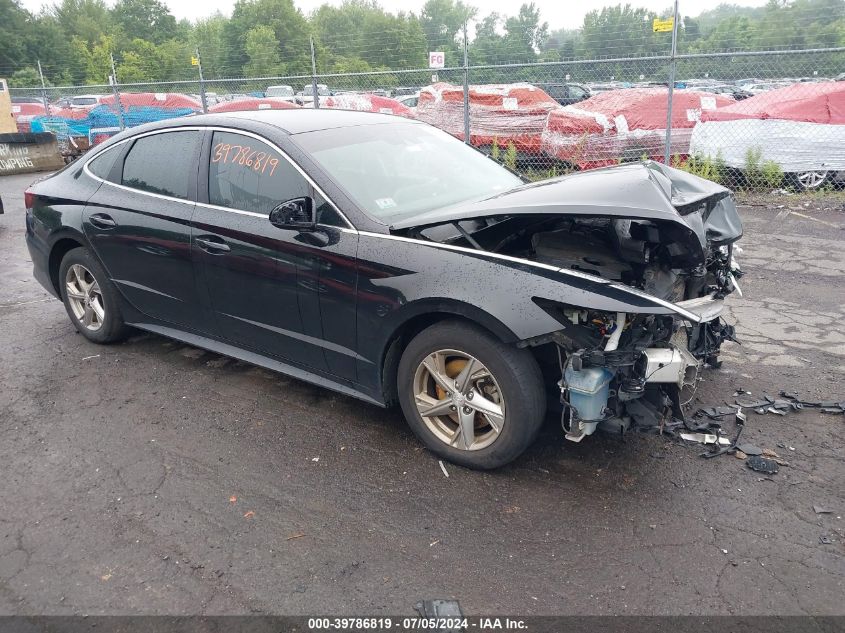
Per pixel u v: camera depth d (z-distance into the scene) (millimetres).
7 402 4133
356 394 3615
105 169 4648
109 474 3342
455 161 4223
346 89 15703
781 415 3688
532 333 2848
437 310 3074
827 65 11875
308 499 3094
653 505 2965
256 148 3793
